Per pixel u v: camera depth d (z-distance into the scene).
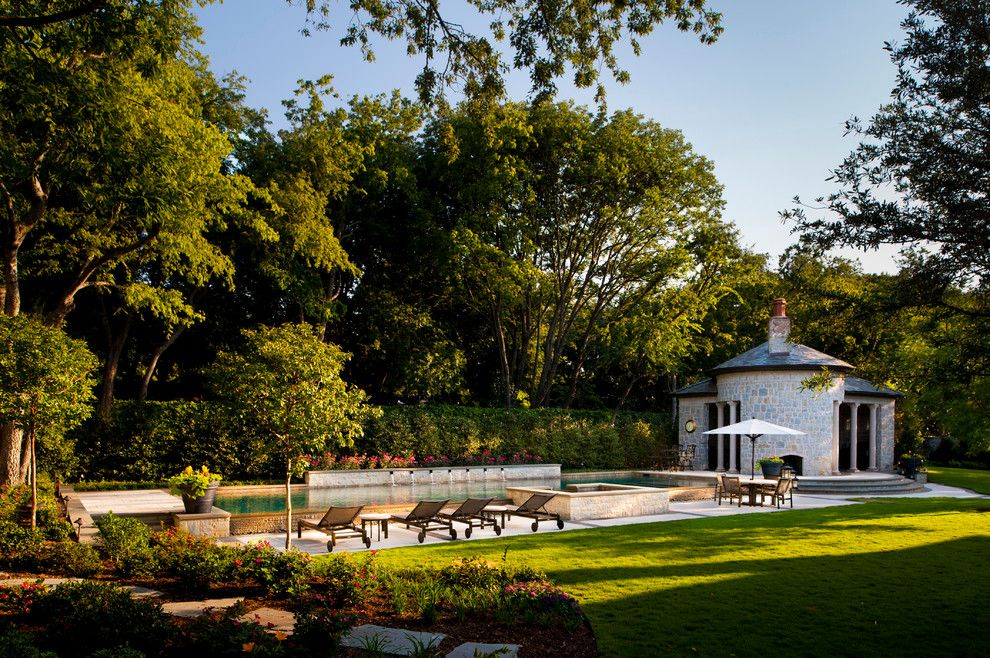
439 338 37.88
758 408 30.88
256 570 8.91
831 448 30.06
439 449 30.05
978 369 7.38
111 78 13.84
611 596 9.09
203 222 19.97
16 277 17.45
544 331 43.41
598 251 36.41
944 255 7.20
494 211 33.56
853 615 8.29
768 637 7.45
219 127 28.28
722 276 39.56
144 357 32.66
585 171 33.28
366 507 16.88
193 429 24.47
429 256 34.84
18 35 9.45
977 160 6.86
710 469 34.59
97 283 20.42
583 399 45.53
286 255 28.88
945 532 14.78
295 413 11.56
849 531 14.91
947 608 8.62
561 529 15.50
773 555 12.02
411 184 32.41
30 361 11.00
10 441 16.72
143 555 9.65
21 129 14.86
